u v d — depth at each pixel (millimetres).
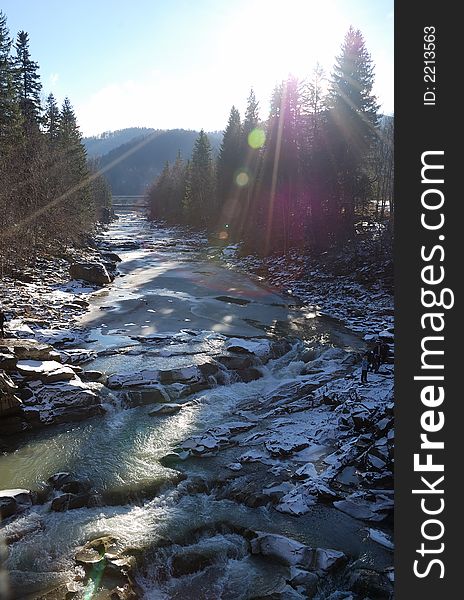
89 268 39750
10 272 37688
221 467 14102
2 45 49250
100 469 13797
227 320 29922
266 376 21328
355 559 10367
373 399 16891
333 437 15375
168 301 34312
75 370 19312
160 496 12781
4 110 48344
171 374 19531
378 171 56031
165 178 129625
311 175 47156
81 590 9508
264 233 58156
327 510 12000
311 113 55625
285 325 29328
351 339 26641
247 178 75562
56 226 52594
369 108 49375
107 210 124188
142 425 16547
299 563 10281
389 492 12141
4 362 17062
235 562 10695
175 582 10141
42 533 11266
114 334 25453
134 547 10641
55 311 28672
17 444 15047
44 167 53625
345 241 45750
